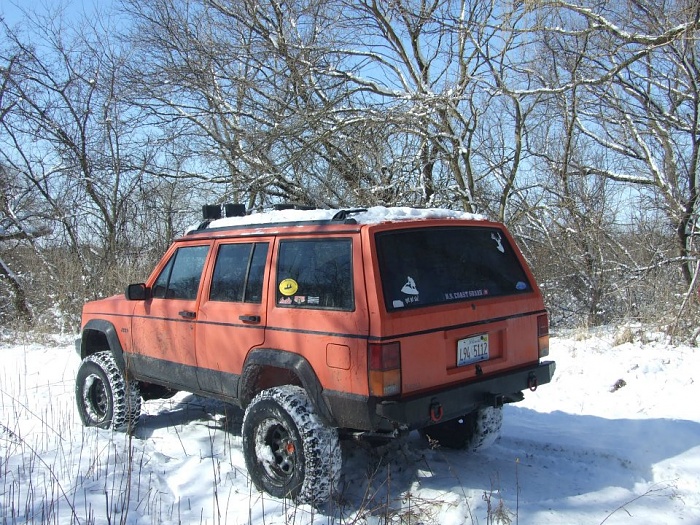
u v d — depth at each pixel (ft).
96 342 20.68
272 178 39.17
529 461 15.21
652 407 18.37
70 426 18.31
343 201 37.60
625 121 36.14
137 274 41.70
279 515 12.51
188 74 43.55
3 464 15.51
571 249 38.55
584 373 22.25
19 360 30.53
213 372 15.34
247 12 40.88
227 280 15.30
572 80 33.01
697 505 12.46
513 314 13.92
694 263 31.89
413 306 12.21
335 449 12.76
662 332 26.89
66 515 12.58
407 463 15.10
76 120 49.14
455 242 13.74
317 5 39.19
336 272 12.69
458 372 12.62
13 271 45.96
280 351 13.46
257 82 40.98
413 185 37.09
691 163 31.58
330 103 36.40
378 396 11.53
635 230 37.91
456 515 12.14
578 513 12.17
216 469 15.07
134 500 13.42
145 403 21.90
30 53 47.93
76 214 48.26
